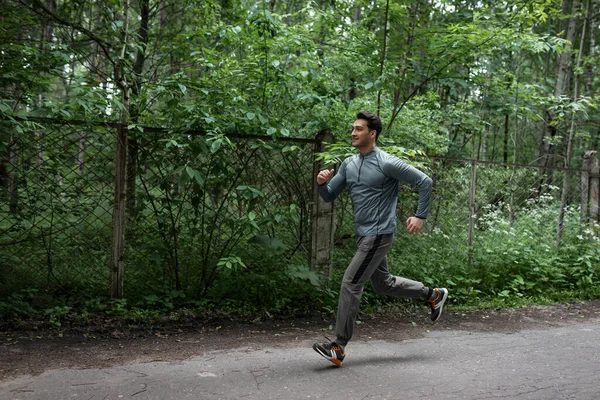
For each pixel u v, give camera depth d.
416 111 6.79
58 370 3.25
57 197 4.66
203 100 5.23
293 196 5.21
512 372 3.42
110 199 4.77
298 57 6.28
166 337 4.11
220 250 5.07
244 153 4.99
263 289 5.02
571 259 6.87
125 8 5.21
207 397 2.88
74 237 4.75
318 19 6.29
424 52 6.42
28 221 4.59
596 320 5.16
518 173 8.02
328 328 4.57
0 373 3.15
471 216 6.36
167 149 4.76
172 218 4.89
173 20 7.87
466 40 5.91
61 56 4.77
